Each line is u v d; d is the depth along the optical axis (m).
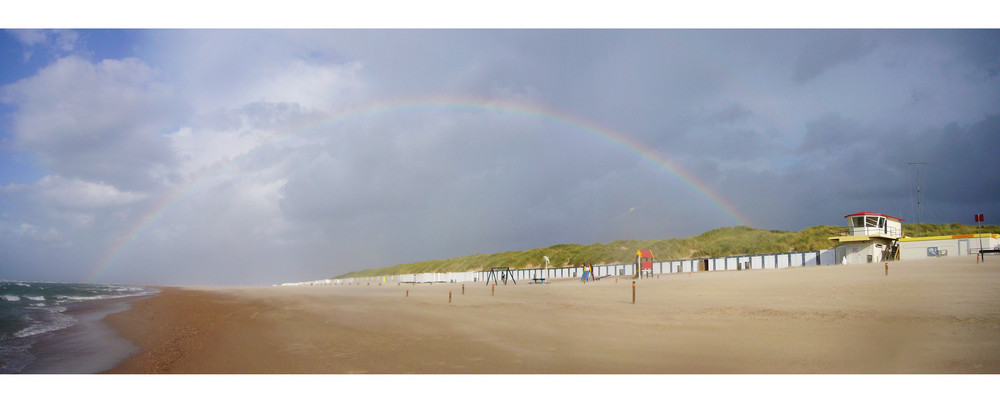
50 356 21.64
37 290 90.75
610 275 79.56
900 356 14.10
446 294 46.62
